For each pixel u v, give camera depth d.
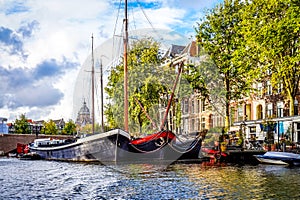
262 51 31.59
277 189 13.57
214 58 34.38
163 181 15.94
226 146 27.95
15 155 59.78
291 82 33.25
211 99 32.59
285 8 31.45
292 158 24.33
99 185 15.13
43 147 42.03
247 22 33.12
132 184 15.11
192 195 12.48
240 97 35.97
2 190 14.39
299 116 31.78
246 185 14.64
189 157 26.05
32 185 15.83
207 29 35.66
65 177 18.73
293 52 32.47
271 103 41.81
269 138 33.28
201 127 26.08
